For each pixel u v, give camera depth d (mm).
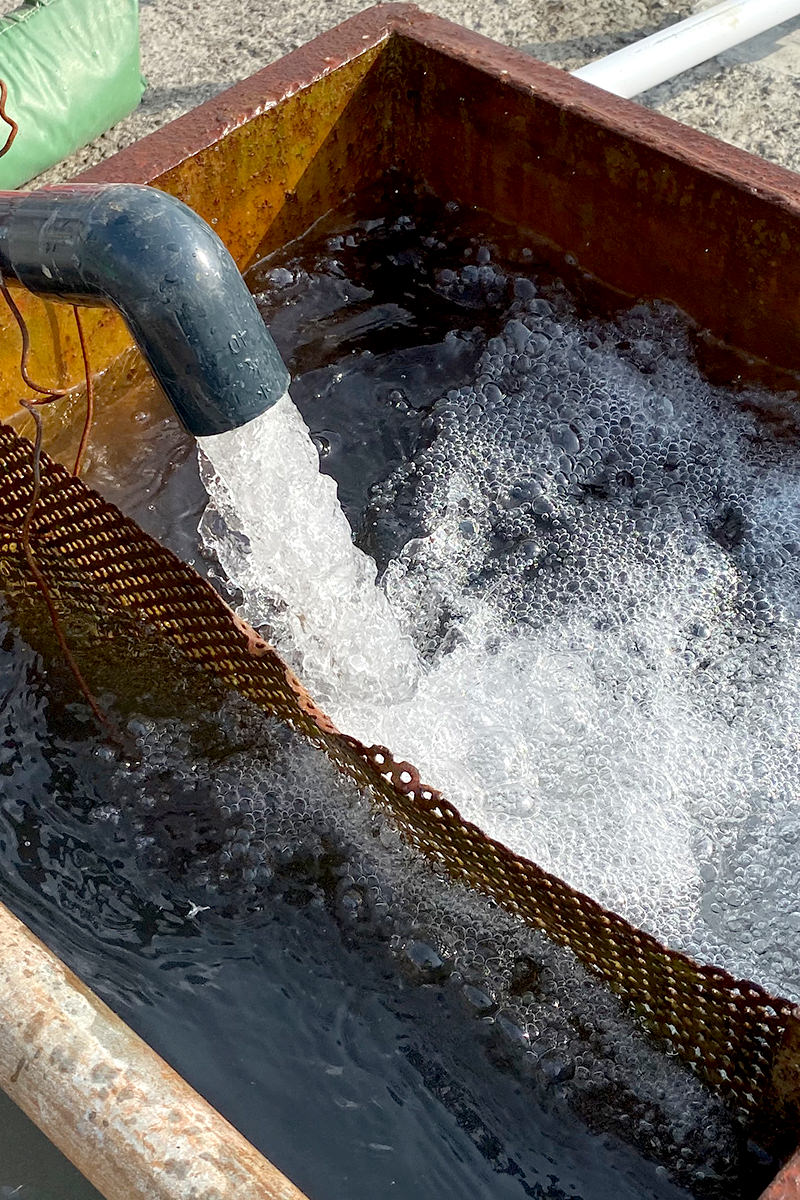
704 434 1939
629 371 1986
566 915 1208
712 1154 1229
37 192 1174
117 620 1664
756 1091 1187
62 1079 933
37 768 1567
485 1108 1265
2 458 1463
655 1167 1224
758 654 1730
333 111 1945
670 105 2955
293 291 2090
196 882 1460
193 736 1584
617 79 2525
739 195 1669
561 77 1849
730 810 1569
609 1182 1215
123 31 2820
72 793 1544
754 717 1665
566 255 2006
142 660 1652
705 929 1448
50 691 1634
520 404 1993
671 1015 1220
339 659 1656
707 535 1855
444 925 1412
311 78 1874
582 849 1514
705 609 1785
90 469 1869
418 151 2051
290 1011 1342
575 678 1711
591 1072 1289
